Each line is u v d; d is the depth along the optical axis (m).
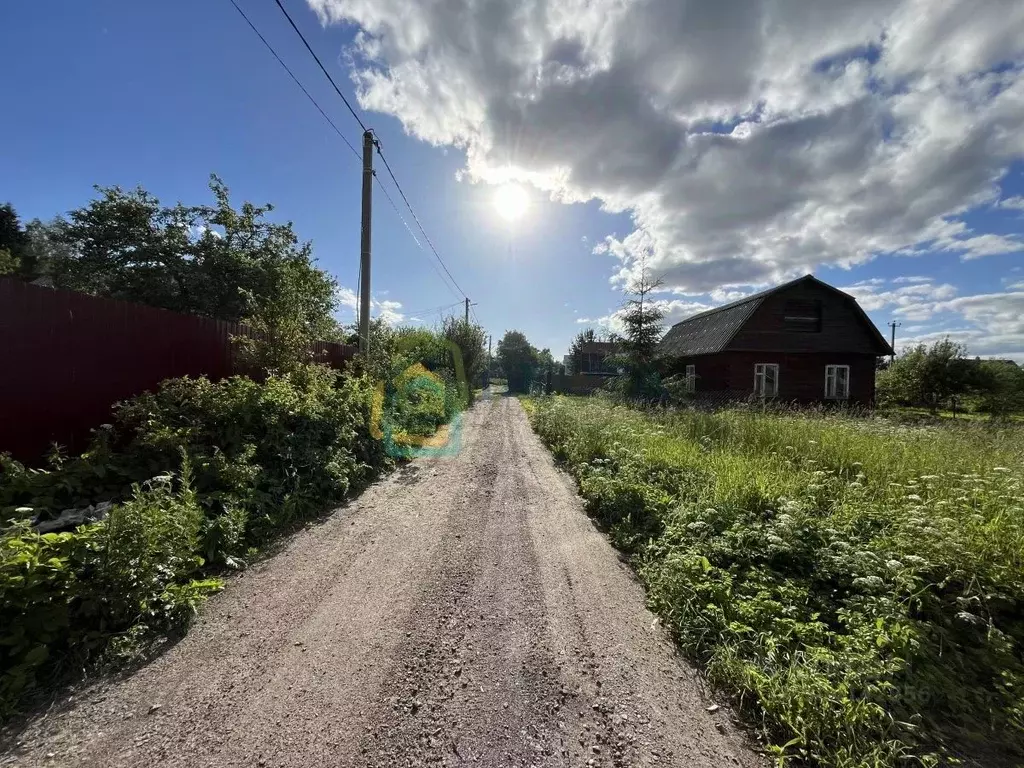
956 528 3.15
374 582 3.19
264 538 3.85
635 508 4.59
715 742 1.88
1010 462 5.11
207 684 2.12
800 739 1.84
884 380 22.97
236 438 4.50
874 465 5.24
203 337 5.78
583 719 1.97
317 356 8.84
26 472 3.27
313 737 1.81
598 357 41.06
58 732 1.82
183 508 3.08
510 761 1.73
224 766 1.66
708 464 5.57
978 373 20.03
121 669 2.21
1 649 2.09
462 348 20.89
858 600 2.77
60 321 4.06
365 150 9.18
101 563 2.44
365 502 5.12
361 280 9.30
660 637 2.64
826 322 17.69
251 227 13.52
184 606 2.68
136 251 11.85
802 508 3.86
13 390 3.70
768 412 10.09
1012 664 2.37
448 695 2.08
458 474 6.59
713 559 3.37
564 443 8.34
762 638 2.50
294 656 2.34
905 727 1.93
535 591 3.12
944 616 2.65
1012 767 1.82
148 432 3.97
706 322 21.22
